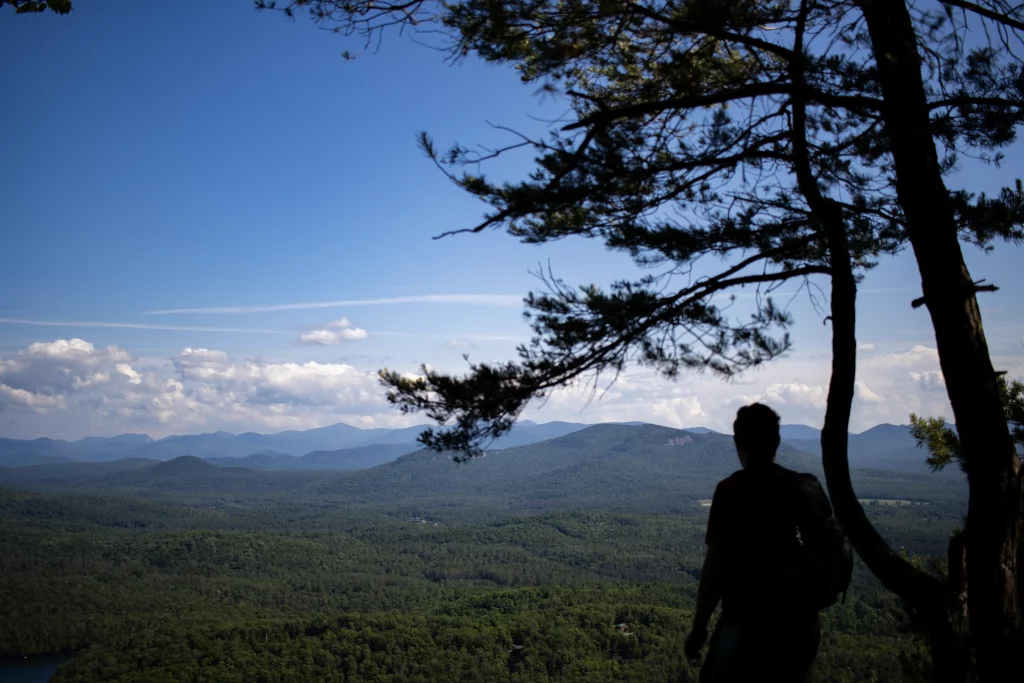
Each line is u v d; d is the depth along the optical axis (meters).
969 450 3.80
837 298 3.99
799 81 4.23
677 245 4.70
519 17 4.98
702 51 4.92
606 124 4.32
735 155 4.46
